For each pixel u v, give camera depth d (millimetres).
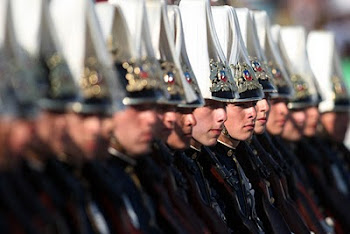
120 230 14594
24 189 13258
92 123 14383
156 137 16516
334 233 24125
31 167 13531
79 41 14375
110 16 15680
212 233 17547
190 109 17203
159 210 15922
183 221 16516
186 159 17609
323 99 23641
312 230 21375
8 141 13047
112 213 14570
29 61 13438
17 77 13070
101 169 14625
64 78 13805
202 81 18062
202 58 18125
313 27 28781
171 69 16781
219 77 18156
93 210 14391
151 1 16766
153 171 15836
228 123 18844
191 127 17266
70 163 14266
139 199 15516
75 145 14297
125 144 15516
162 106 16641
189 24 18203
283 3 34125
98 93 14406
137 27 16031
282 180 20031
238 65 18781
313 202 22031
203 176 18344
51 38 13766
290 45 22688
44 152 13742
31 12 13664
